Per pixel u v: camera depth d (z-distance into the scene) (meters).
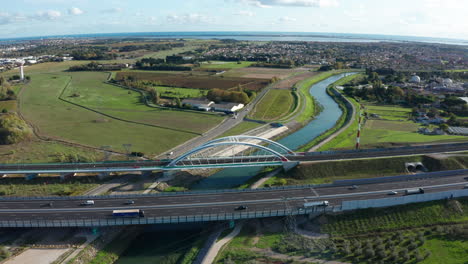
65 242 92.38
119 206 104.12
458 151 146.88
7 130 167.50
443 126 188.38
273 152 135.75
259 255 88.12
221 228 99.56
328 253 89.38
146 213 99.56
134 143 167.38
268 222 101.81
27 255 87.31
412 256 87.50
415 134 184.12
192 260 87.88
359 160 136.75
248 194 112.50
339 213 102.50
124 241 96.69
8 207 102.94
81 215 98.44
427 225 100.25
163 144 166.38
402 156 140.38
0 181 126.50
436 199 108.25
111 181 127.94
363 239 95.06
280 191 114.69
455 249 89.88
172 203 106.19
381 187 116.62
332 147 164.50
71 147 161.25
